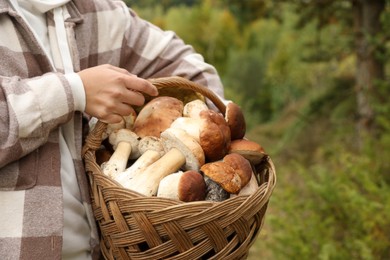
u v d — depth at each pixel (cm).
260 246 281
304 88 660
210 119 112
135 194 98
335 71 460
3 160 96
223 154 112
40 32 112
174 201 97
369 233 222
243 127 121
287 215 251
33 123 97
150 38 134
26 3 111
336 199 233
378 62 319
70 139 112
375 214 221
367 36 296
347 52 337
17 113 95
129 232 100
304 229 237
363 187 244
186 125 112
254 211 102
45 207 101
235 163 107
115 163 110
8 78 99
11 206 99
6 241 98
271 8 368
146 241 99
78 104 103
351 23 344
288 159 422
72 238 109
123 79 105
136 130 115
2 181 99
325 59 341
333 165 310
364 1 320
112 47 126
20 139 97
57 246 101
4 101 96
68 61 113
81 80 103
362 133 314
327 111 386
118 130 114
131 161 119
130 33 132
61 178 108
